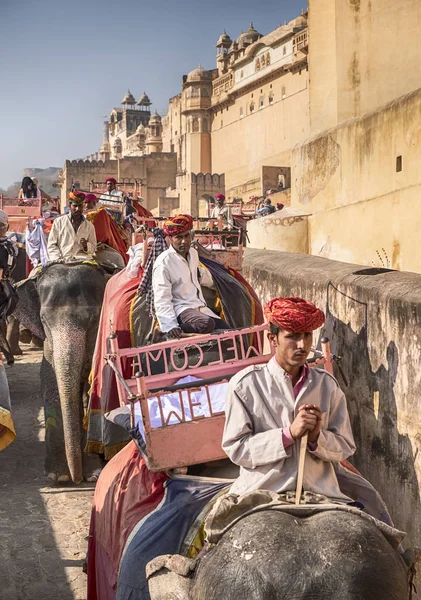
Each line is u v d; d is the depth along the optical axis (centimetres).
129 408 414
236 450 318
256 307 606
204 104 9031
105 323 613
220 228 722
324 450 317
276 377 324
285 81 7381
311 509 292
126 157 9325
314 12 1211
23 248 1375
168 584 302
